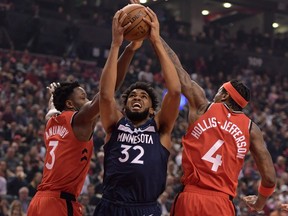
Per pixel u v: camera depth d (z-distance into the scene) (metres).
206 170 5.79
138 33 5.56
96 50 30.64
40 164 15.09
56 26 31.86
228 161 5.82
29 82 21.38
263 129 23.95
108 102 5.57
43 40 31.31
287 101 31.44
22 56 26.89
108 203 5.50
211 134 5.88
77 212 6.20
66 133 6.17
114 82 5.57
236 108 6.04
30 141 16.70
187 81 6.11
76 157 6.15
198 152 5.86
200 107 6.05
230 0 39.53
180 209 5.77
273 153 21.64
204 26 37.81
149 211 5.47
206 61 33.59
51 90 6.95
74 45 29.69
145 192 5.47
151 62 28.58
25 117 18.52
